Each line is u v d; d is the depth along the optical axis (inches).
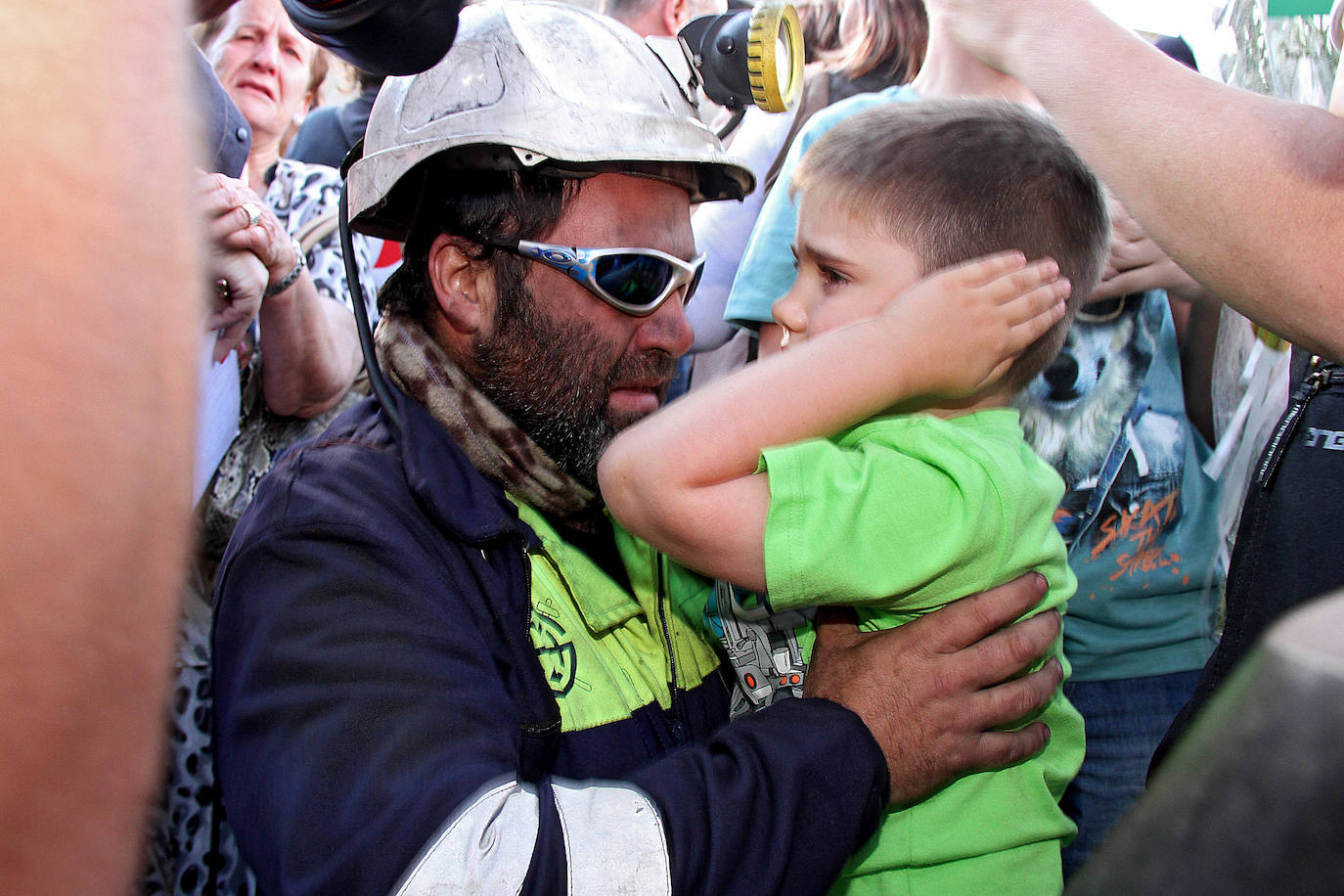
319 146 102.3
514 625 43.3
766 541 40.9
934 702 42.3
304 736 36.0
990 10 49.0
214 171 68.0
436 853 32.0
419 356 49.0
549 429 49.3
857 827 37.9
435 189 49.1
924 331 43.8
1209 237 40.3
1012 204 48.4
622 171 48.4
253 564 40.8
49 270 9.8
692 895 33.8
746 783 36.3
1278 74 73.2
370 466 44.9
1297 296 38.6
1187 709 54.9
